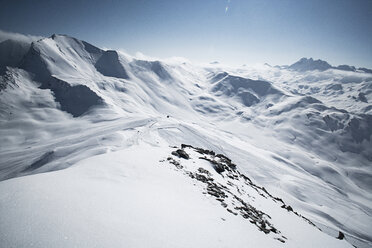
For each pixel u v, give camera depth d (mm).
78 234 5941
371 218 105562
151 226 7645
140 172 15055
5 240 5145
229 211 12875
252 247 9125
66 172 12273
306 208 92625
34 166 86375
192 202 12164
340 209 110375
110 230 6547
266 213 17156
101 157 17391
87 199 8352
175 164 19609
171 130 137875
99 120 192125
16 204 6750
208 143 137375
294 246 11914
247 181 27281
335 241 16312
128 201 9297
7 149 145000
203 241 7910
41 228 5820
